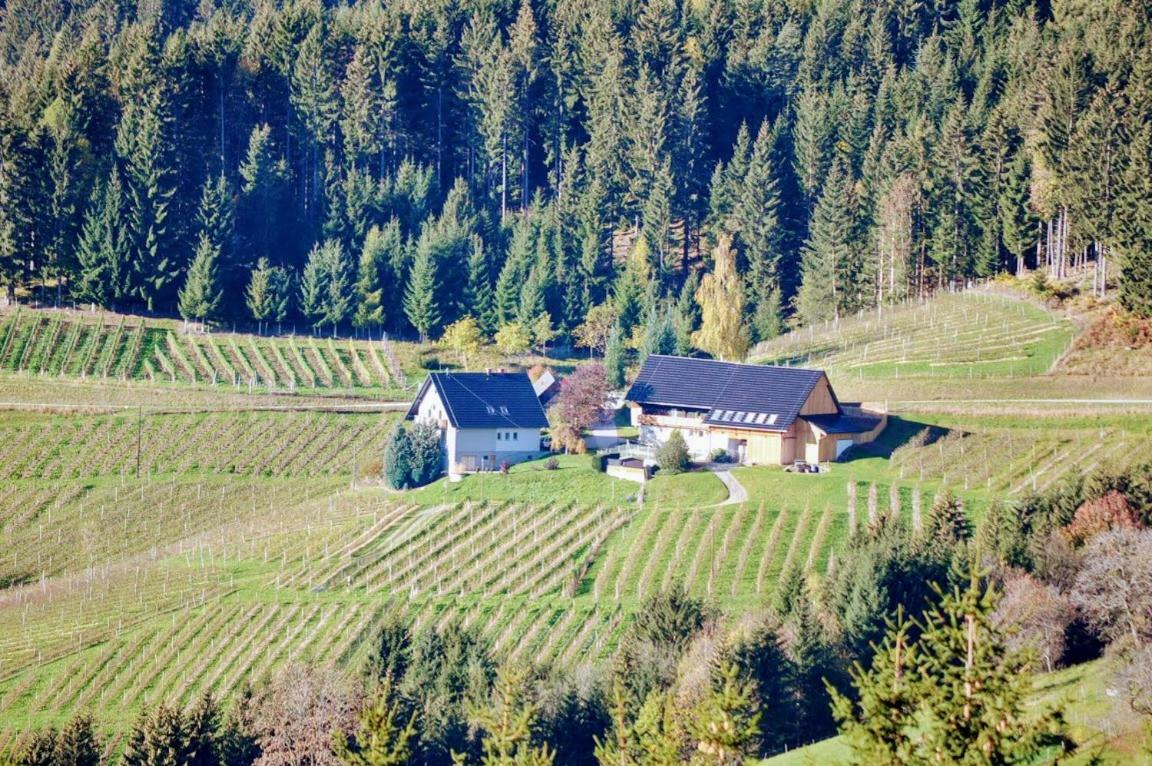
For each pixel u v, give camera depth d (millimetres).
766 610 156875
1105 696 117062
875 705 88250
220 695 158375
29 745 136750
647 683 136500
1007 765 84500
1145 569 137375
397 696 140875
